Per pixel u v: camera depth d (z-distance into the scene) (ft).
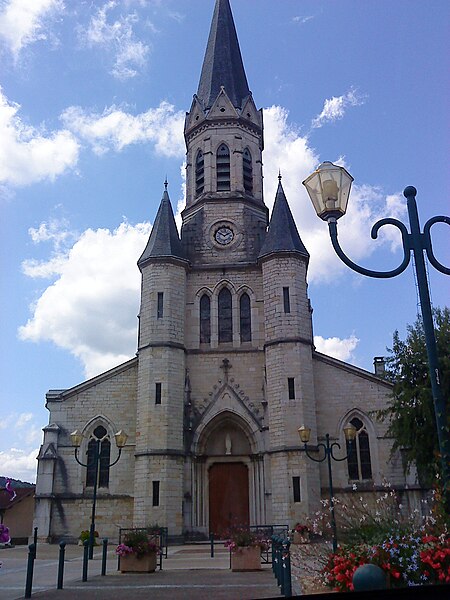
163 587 49.78
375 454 108.88
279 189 126.31
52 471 110.32
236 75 150.71
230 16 161.48
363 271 34.68
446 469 31.19
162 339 112.98
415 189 36.42
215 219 130.21
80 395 115.96
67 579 56.90
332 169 35.99
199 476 109.81
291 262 116.16
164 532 96.12
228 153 138.21
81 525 108.37
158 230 123.34
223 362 116.37
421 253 34.71
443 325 85.76
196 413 112.16
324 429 111.24
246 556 62.28
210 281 123.03
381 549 31.24
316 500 102.01
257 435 109.91
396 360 88.69
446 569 28.68
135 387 116.16
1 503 149.38
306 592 40.98
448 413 78.43
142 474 104.73
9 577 59.36
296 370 108.47
